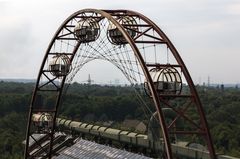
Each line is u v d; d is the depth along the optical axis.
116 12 44.38
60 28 54.06
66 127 108.88
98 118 187.75
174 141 64.50
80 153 77.38
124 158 62.56
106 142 84.62
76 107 187.75
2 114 195.12
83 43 50.12
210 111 174.62
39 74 59.69
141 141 66.75
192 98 38.28
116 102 196.12
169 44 40.00
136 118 185.50
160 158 62.03
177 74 36.56
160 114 34.81
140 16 43.00
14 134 160.38
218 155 51.56
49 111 64.12
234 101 195.88
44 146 89.75
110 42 43.31
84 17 48.59
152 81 35.47
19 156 127.69
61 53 57.94
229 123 151.00
